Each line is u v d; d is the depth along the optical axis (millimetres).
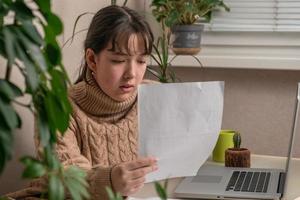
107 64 1497
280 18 2289
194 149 1432
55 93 638
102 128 1589
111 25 1467
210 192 1327
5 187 1570
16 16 605
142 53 1496
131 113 1656
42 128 627
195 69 2332
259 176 1502
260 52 2326
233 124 2312
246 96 2285
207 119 1438
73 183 615
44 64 599
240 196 1295
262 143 2283
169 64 2209
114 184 1220
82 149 1568
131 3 2309
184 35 2199
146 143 1372
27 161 599
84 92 1585
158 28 2412
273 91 2250
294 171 1605
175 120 1396
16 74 1357
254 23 2318
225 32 2359
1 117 561
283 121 2248
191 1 2170
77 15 1932
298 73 2215
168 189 1404
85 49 1575
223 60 2232
